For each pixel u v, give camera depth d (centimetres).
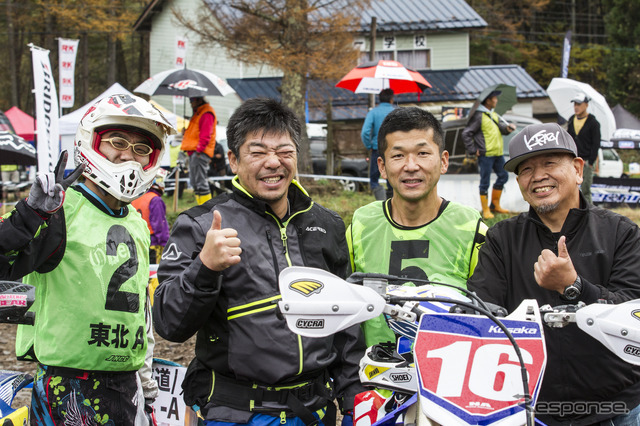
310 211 325
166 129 326
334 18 1548
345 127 2028
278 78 2611
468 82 2497
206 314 280
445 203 356
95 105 313
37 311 302
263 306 294
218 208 309
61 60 1884
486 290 321
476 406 216
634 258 304
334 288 236
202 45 1655
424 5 2592
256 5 1549
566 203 317
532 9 3934
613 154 2238
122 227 320
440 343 227
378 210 361
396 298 240
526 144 312
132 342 314
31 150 1105
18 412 284
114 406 309
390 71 1104
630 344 231
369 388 303
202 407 305
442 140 349
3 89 3947
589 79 3784
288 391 295
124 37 3194
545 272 270
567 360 298
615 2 3497
